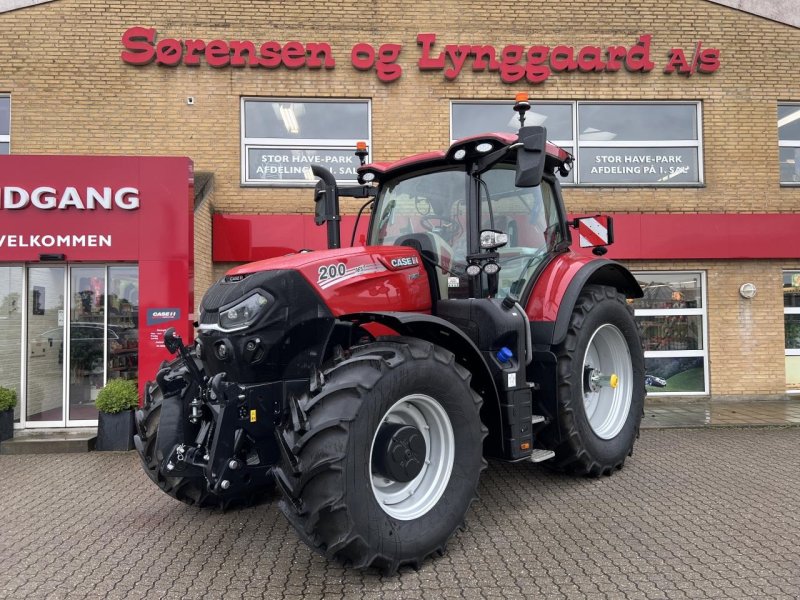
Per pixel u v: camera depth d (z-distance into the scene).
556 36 9.16
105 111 8.55
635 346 5.17
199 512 4.28
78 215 7.13
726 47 9.30
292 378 3.44
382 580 3.09
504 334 3.81
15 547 3.68
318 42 8.84
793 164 9.55
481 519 3.97
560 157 4.81
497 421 3.79
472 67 9.02
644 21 9.24
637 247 8.91
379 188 4.77
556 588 2.98
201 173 8.55
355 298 3.53
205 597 2.96
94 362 7.45
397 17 8.95
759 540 3.57
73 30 8.52
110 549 3.61
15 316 7.35
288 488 2.93
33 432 7.08
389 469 3.16
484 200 4.15
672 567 3.21
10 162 7.04
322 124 9.00
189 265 7.24
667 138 9.39
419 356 3.23
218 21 8.72
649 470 5.14
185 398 3.67
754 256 8.99
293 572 3.23
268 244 8.59
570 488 4.62
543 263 4.62
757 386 9.09
